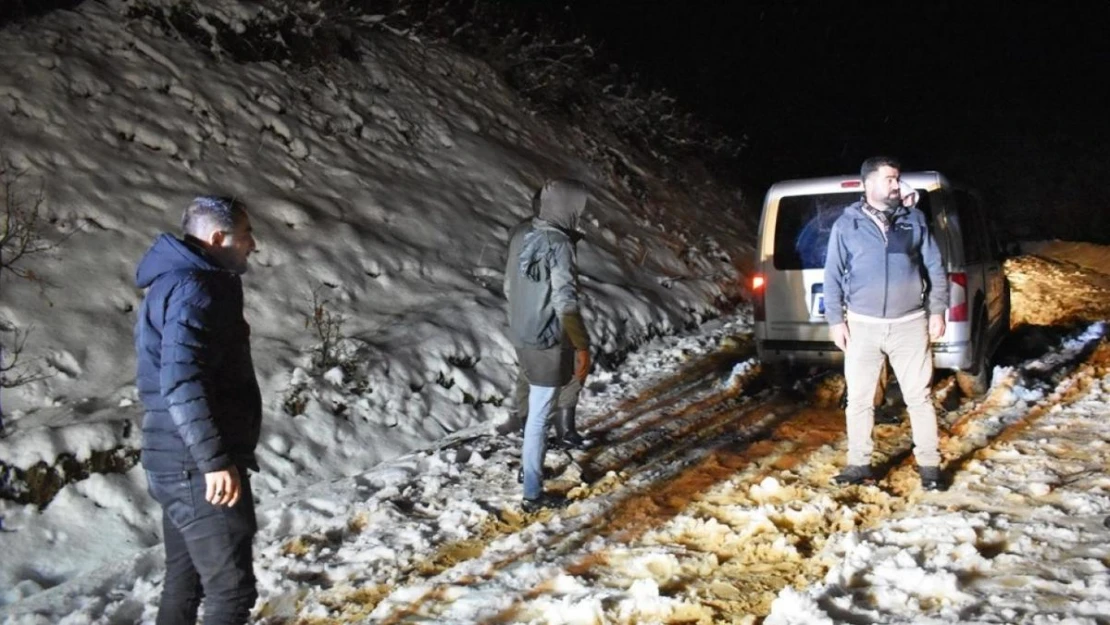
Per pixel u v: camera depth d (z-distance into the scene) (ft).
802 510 16.19
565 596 13.52
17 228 21.21
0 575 15.02
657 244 41.27
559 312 15.99
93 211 23.89
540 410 16.88
